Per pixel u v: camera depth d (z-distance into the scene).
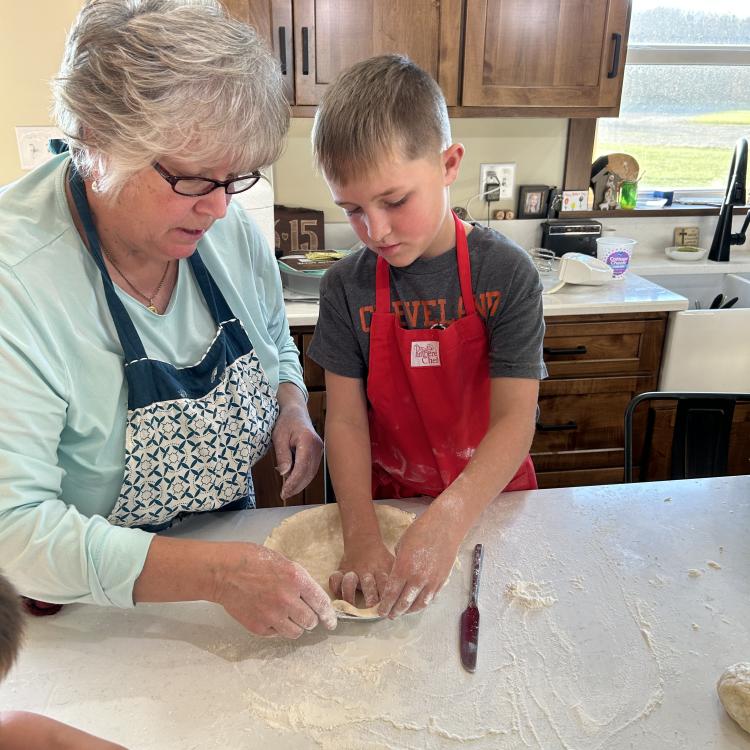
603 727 0.69
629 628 0.82
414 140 0.88
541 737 0.68
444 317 1.08
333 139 0.89
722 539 0.97
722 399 1.28
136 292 0.91
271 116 0.75
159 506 0.93
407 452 1.19
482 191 2.53
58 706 0.71
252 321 1.07
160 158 0.71
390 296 1.09
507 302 1.05
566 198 2.55
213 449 0.94
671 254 2.61
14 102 2.06
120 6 0.69
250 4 1.94
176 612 0.85
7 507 0.74
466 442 1.17
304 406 1.16
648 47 2.53
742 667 0.73
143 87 0.66
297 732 0.69
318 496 2.11
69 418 0.83
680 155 2.74
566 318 2.09
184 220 0.78
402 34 2.03
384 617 0.82
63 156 0.87
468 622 0.82
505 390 1.04
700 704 0.72
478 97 2.12
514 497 1.08
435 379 1.10
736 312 2.10
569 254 2.23
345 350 1.13
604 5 2.07
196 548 0.79
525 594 0.87
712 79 2.62
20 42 2.00
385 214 0.92
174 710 0.71
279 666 0.77
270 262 1.15
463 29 2.05
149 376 0.87
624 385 2.19
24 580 0.76
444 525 0.87
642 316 2.12
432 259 1.06
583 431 2.24
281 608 0.76
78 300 0.82
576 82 2.15
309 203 2.47
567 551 0.95
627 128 2.66
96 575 0.75
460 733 0.69
